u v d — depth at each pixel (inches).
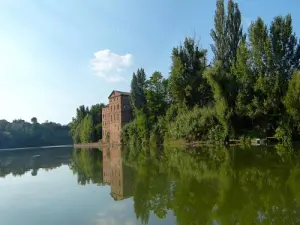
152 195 582.6
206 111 2076.8
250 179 665.0
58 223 430.6
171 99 3014.3
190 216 427.5
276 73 1740.9
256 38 1830.7
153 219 423.8
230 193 547.2
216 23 2220.7
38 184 816.9
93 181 815.7
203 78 2274.9
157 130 2726.4
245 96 1838.1
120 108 4274.1
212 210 450.0
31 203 572.4
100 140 4945.9
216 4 2226.9
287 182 605.9
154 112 3006.9
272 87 1739.7
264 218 395.9
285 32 1815.9
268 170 771.4
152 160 1291.8
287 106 1585.9
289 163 872.3
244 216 410.6
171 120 2559.1
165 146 2336.4
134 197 576.4
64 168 1244.5
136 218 432.5
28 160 1907.0
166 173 853.2
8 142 6958.7
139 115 3048.7
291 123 1636.3
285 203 457.7
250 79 1845.5
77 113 6122.1
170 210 466.3
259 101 1785.2
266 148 1411.2
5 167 1423.5
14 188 767.1
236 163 949.2
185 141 2240.4
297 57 1838.1
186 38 2389.3
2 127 7381.9
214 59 2231.8
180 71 2330.2
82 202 556.4
